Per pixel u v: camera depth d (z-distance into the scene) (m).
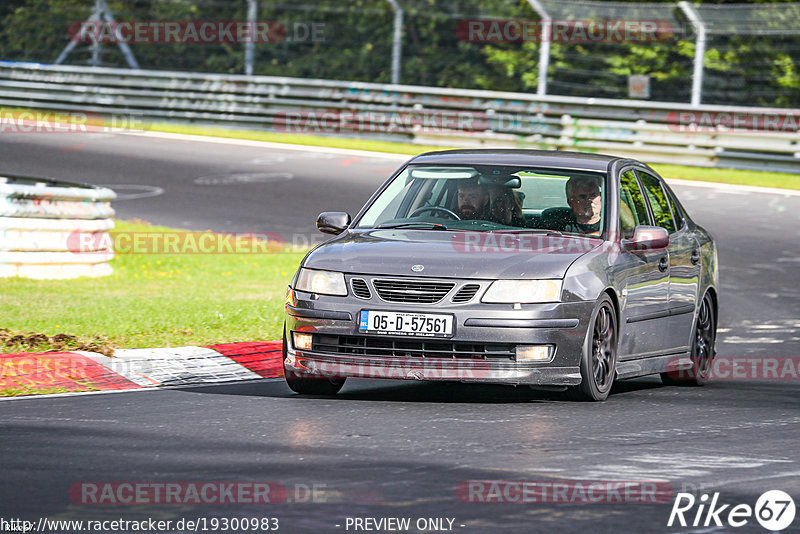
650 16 97.38
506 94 88.25
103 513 15.79
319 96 95.25
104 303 39.75
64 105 102.31
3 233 45.44
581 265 25.16
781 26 101.69
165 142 90.12
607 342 25.94
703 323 31.19
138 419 22.80
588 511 16.12
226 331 34.34
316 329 24.91
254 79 97.06
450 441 20.78
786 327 39.84
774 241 57.72
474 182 28.06
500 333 24.06
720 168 81.06
